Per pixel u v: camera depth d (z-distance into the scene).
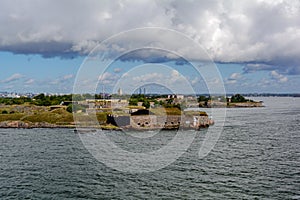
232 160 75.25
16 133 130.62
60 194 52.38
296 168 68.12
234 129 129.75
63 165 71.19
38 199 50.25
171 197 50.78
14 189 54.84
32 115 161.00
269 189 54.44
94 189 54.59
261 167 68.94
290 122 157.38
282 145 95.88
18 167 69.94
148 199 49.84
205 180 59.28
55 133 127.69
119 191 53.53
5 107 188.25
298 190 53.88
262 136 113.25
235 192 53.00
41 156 81.50
